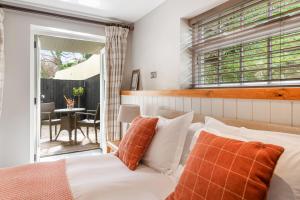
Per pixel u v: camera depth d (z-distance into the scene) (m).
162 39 2.65
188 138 1.59
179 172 1.42
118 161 1.77
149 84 2.96
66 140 4.49
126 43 3.34
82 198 1.14
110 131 3.25
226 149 0.94
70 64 5.74
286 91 1.23
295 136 1.03
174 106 2.20
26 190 1.21
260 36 1.61
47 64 5.32
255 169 0.81
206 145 1.04
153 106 2.54
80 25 3.06
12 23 2.64
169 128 1.64
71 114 4.44
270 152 0.83
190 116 1.66
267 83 1.57
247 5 1.74
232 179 0.83
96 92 5.52
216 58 2.02
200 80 2.23
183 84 2.33
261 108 1.38
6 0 2.57
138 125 1.77
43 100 5.23
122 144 1.84
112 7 2.80
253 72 1.67
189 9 2.19
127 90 3.26
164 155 1.55
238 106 1.53
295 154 0.88
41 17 2.80
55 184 1.29
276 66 1.52
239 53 1.78
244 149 0.89
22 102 2.73
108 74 3.21
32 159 2.85
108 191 1.23
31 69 2.81
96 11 2.92
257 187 0.78
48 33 3.02
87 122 4.35
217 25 2.02
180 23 2.33
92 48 4.11
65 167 1.60
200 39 2.17
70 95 5.69
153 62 2.86
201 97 1.85
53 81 5.41
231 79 1.86
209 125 1.43
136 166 1.61
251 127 1.37
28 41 2.74
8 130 2.66
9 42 2.63
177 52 2.38
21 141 2.73
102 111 3.57
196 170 0.98
